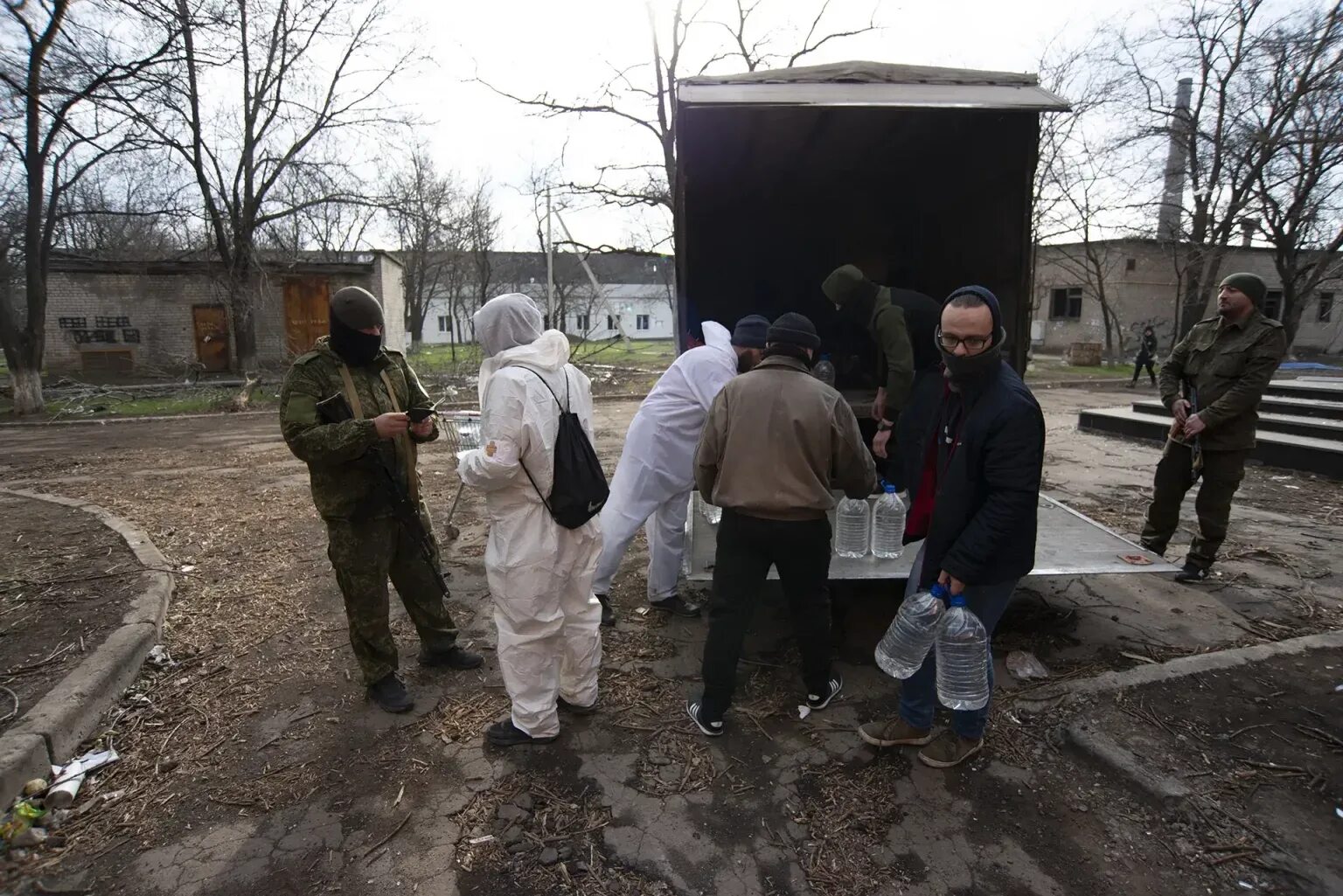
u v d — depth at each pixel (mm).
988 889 2184
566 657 3012
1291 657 3338
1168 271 28750
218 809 2562
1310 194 19141
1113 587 4348
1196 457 4273
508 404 2594
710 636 2881
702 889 2203
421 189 29328
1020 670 3365
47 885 2234
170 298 20516
